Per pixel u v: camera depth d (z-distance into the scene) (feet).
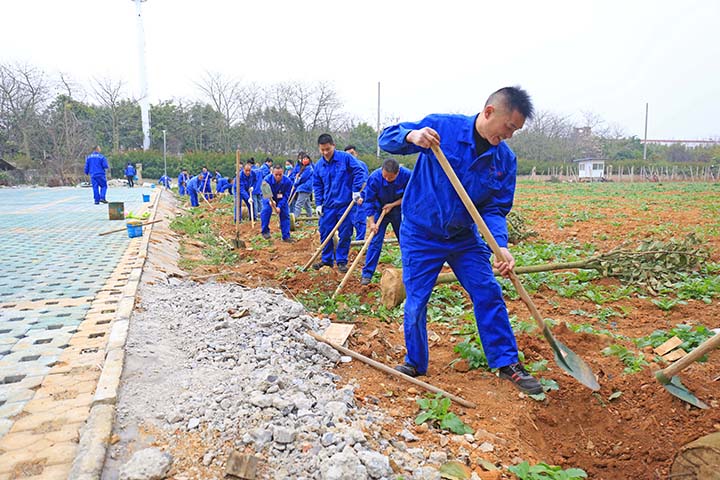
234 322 14.24
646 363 12.80
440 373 13.06
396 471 8.18
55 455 8.30
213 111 189.06
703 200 71.05
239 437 8.72
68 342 13.23
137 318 14.71
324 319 15.94
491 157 11.25
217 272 24.72
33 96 147.02
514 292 20.47
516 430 10.41
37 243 30.07
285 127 164.14
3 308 16.34
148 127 164.76
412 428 9.98
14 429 9.05
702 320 17.03
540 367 12.76
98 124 183.21
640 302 19.39
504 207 12.10
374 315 17.79
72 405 9.87
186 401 9.92
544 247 30.42
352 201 23.65
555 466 9.05
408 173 21.26
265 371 10.94
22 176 129.08
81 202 63.87
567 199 77.20
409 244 12.20
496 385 12.28
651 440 10.25
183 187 96.27
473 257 12.11
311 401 9.93
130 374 10.80
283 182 34.53
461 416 10.76
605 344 14.57
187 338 13.50
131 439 8.68
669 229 39.65
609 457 10.19
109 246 28.60
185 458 8.25
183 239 35.81
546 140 196.75
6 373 11.28
